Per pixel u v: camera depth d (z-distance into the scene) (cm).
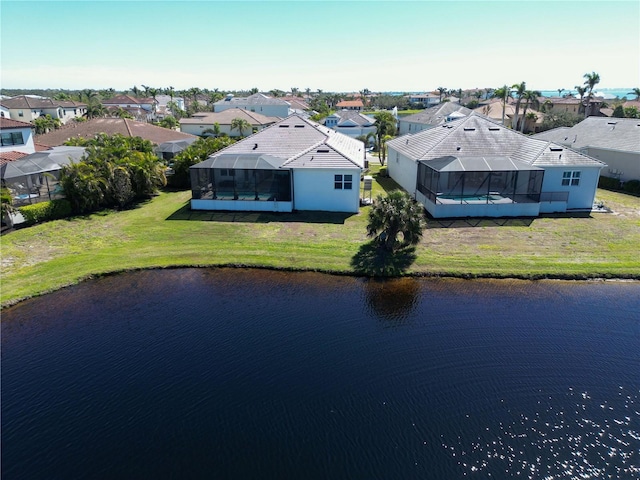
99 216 2764
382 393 1223
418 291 1842
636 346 1459
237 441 1059
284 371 1312
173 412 1150
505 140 3291
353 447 1045
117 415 1139
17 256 2127
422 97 16938
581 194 2969
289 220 2703
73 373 1309
